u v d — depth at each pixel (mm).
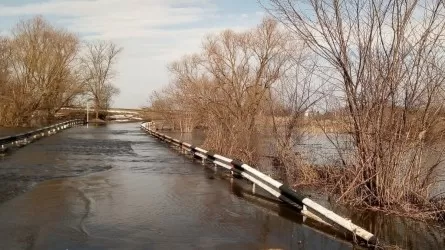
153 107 62812
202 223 9461
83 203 11227
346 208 11141
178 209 10758
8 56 57781
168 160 22438
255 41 30641
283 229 9062
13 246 7641
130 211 10438
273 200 12062
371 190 11469
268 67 26156
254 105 23703
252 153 20609
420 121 11242
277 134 18219
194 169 18844
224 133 23469
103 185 14148
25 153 24703
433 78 10984
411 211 10625
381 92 11344
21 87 58219
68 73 67625
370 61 11484
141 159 22828
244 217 10047
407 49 11086
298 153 16172
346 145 12328
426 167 11461
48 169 17938
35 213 10031
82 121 79188
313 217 10023
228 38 31094
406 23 11023
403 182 11109
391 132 11203
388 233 9188
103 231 8680
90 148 29375
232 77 26734
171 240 8203
